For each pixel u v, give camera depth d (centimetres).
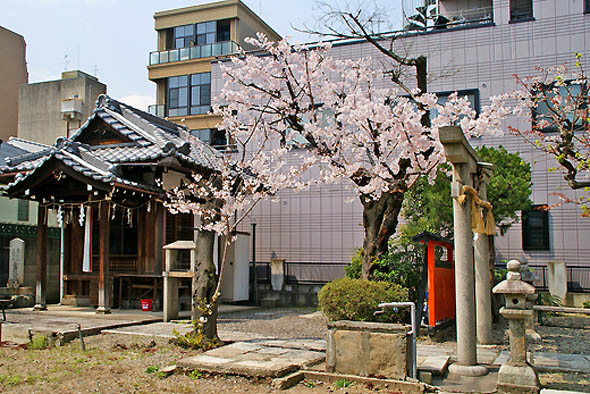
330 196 1844
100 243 1331
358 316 995
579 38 1611
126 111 1590
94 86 2825
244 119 1588
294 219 1878
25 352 960
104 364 827
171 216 1502
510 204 1220
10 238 1598
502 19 1695
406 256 1244
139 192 1379
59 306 1506
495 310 1248
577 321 1290
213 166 1566
